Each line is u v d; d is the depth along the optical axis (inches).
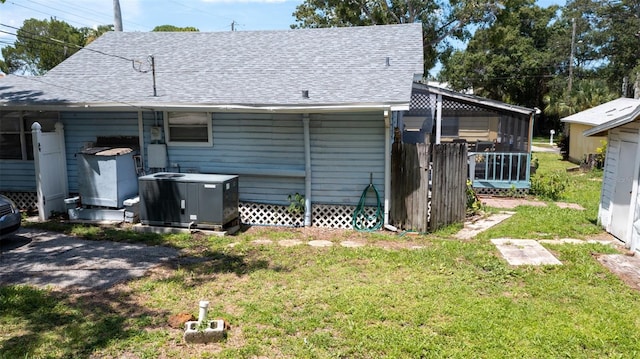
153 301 223.6
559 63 1631.4
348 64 430.6
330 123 368.8
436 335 186.9
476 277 255.3
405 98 340.5
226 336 186.2
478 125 715.4
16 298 221.6
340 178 376.5
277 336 187.5
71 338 183.3
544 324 196.2
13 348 175.0
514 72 1616.6
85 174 382.3
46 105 384.2
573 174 735.7
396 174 370.3
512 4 1013.8
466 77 1669.5
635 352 175.2
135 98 389.7
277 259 292.4
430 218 359.9
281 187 389.1
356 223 378.0
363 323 197.8
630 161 315.6
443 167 359.6
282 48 480.4
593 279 251.8
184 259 292.7
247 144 388.2
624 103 898.7
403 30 492.4
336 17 1084.5
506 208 445.4
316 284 246.5
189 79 428.8
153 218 357.7
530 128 512.1
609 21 1619.1
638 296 228.5
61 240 332.8
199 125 394.6
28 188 428.5
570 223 378.0
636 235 299.0
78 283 247.8
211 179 349.1
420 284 244.5
